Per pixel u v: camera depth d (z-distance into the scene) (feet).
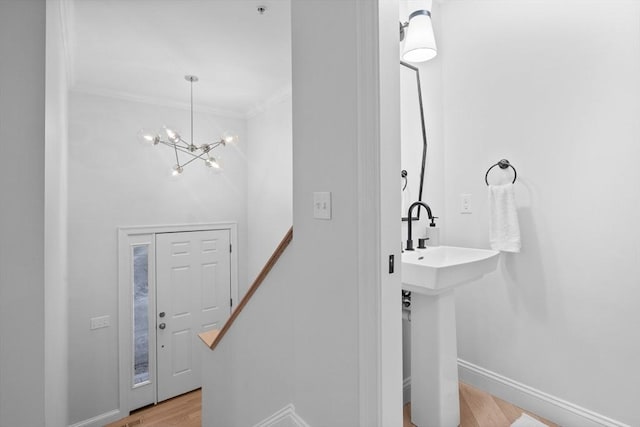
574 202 5.68
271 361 5.27
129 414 11.44
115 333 11.33
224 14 7.11
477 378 6.96
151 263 12.10
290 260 4.83
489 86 6.79
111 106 11.34
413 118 7.00
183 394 12.68
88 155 10.93
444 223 7.59
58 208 5.59
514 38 6.41
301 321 4.61
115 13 7.00
